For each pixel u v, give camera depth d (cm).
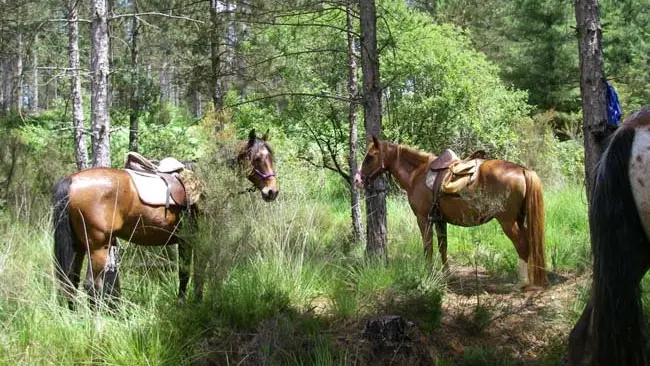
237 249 562
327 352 425
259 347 441
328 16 988
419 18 1208
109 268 555
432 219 670
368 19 688
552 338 472
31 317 470
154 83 1090
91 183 513
